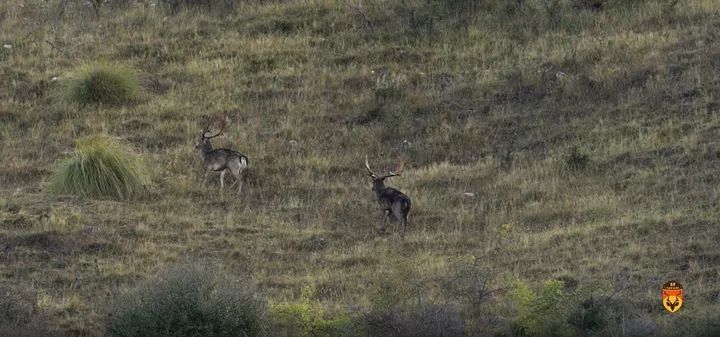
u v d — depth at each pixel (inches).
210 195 906.7
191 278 644.1
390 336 641.0
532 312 649.6
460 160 968.9
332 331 645.9
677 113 978.1
